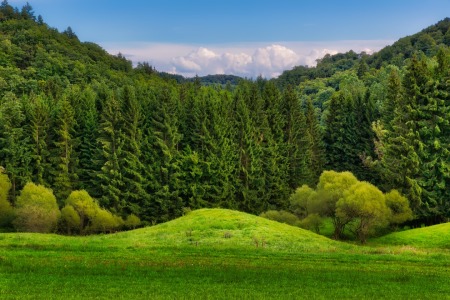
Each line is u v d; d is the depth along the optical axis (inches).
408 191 2933.1
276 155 3823.8
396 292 1000.2
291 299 920.9
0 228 2950.3
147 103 3843.5
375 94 5265.8
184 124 3786.9
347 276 1147.3
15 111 3437.5
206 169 3499.0
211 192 3503.9
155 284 1015.0
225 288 999.0
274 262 1318.9
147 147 3535.9
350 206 2352.4
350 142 4227.4
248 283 1055.6
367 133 4136.3
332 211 2554.1
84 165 3521.2
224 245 1610.5
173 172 3496.6
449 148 2933.1
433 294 986.7
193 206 3400.6
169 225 2092.8
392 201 2635.3
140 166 3427.7
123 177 3376.0
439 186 2856.8
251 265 1258.6
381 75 7273.6
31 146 3376.0
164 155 3503.9
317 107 7578.7
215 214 2224.4
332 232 2758.4
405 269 1259.2
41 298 866.1
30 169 3358.8
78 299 868.6
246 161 3698.3
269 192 3688.5
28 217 2613.2
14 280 1002.7
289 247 1626.5
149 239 1775.3
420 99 3061.0
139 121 3654.0
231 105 4013.3
